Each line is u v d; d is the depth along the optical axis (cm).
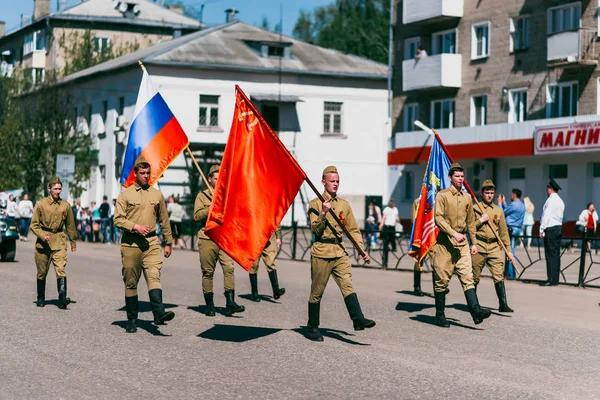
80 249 3234
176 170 4828
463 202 1238
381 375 895
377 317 1334
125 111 5056
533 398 804
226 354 1005
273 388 831
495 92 4028
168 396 792
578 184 3634
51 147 4803
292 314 1348
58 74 6366
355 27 7700
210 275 1329
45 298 1529
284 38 5344
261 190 1077
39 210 1385
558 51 3653
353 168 5172
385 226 3291
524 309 1462
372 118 5212
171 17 7369
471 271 1234
